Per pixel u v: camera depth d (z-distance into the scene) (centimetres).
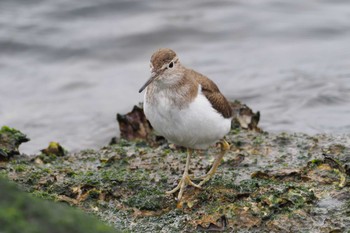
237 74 1856
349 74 1812
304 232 894
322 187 1011
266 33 2075
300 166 1098
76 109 1731
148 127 1359
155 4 2239
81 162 1173
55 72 1916
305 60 1914
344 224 906
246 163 1130
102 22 2141
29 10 2205
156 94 984
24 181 1034
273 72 1858
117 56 1986
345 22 2112
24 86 1845
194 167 1123
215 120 980
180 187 1019
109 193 1012
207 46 2017
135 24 2119
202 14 2183
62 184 1022
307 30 2083
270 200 947
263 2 2255
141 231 928
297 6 2238
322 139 1249
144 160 1151
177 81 970
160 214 977
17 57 1986
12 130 1246
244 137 1267
